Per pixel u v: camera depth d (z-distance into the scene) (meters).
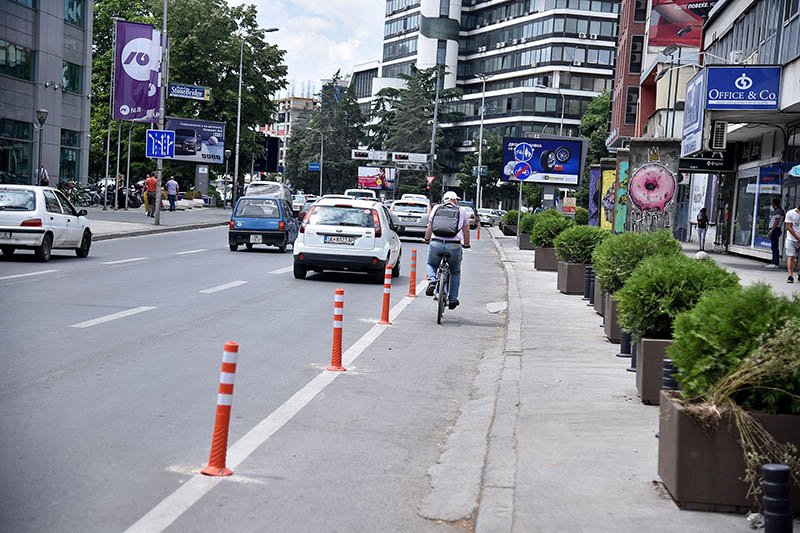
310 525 4.88
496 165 104.94
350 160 130.12
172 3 71.06
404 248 34.69
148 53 35.53
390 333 12.59
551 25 107.88
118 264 20.70
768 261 29.94
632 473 5.86
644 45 58.09
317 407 7.77
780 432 5.05
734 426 5.08
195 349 10.12
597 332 12.88
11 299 13.59
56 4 49.91
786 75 23.59
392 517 5.10
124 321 11.93
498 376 9.69
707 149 25.52
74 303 13.48
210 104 71.88
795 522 4.99
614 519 4.96
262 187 52.09
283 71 77.06
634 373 9.66
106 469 5.65
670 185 23.02
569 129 109.00
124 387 8.02
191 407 7.42
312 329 12.30
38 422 6.68
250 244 27.73
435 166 111.00
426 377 9.58
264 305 14.59
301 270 19.67
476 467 6.17
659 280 8.17
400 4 129.75
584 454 6.33
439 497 5.51
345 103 133.50
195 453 6.11
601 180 34.75
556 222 25.23
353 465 6.12
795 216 21.30
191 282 17.53
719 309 5.37
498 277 24.16
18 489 5.18
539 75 109.62
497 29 116.62
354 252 19.28
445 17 119.75
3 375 8.23
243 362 9.57
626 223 23.34
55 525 4.64
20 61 46.97
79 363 8.96
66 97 52.50
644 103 55.59
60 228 21.02
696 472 5.11
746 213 33.75
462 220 14.34
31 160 48.47
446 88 114.38
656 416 7.59
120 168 72.12
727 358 5.21
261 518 4.94
